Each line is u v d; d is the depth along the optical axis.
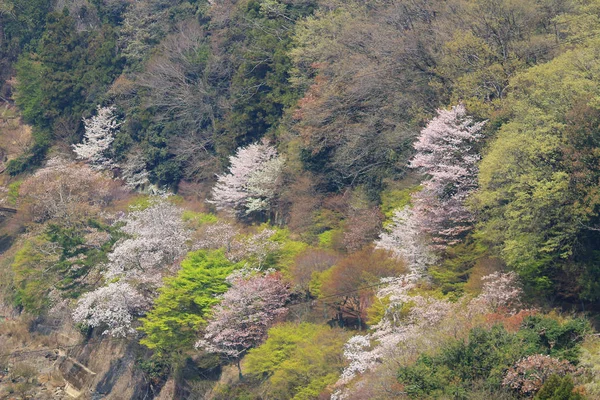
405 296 40.94
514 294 38.31
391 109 58.94
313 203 61.03
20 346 67.81
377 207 55.44
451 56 53.59
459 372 32.53
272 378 42.75
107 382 58.56
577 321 33.69
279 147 69.12
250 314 48.12
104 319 54.81
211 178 76.75
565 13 53.72
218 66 82.06
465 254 43.69
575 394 28.94
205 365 51.31
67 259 61.81
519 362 31.47
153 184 83.06
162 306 51.44
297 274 50.25
